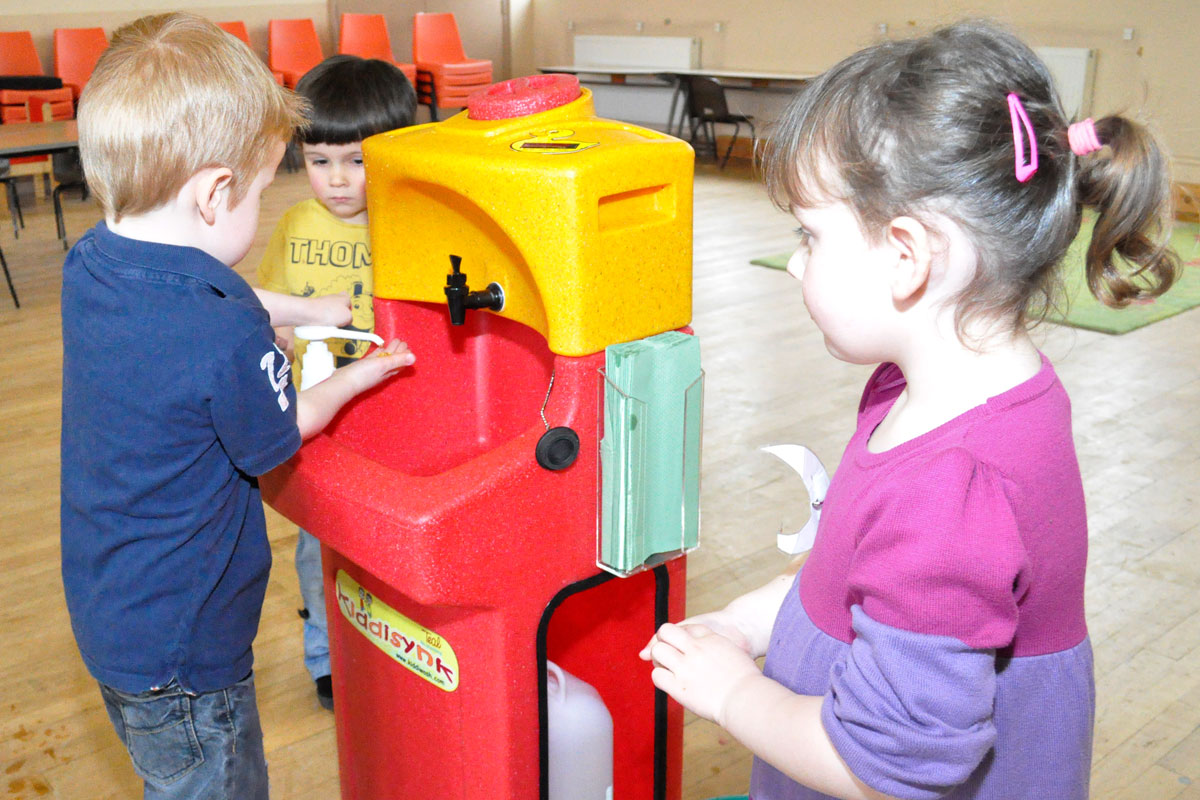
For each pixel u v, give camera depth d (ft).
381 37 25.00
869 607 2.02
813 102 2.10
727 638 2.65
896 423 2.23
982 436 2.04
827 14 22.48
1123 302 2.13
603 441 3.02
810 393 9.96
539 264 2.89
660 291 3.07
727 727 2.37
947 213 1.97
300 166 22.66
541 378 3.54
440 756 3.39
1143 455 8.54
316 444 3.24
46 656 5.94
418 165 3.15
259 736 3.62
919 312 2.10
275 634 6.19
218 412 2.93
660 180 2.98
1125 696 5.57
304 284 5.10
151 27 3.07
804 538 2.91
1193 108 17.80
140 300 2.93
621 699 3.76
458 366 3.79
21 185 19.10
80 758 5.11
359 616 3.54
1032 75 2.04
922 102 1.96
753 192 20.51
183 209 3.03
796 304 12.98
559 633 3.71
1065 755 2.27
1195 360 10.84
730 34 24.44
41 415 9.46
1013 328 2.11
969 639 1.93
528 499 2.97
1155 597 6.50
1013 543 1.94
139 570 3.16
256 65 3.13
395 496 2.88
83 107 2.98
